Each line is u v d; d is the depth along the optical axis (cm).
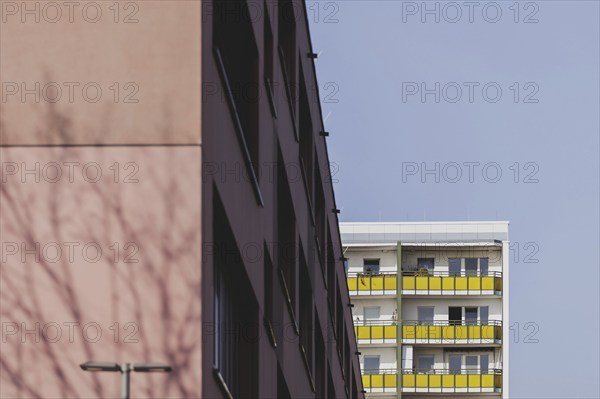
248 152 3341
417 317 15038
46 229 2359
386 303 14925
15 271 2348
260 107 3628
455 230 15062
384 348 14838
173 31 2422
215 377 2567
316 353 6159
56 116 2395
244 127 3581
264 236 3684
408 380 14700
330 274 6731
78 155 2380
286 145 4416
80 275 2344
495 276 14925
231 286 3350
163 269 2341
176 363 2316
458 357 14950
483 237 15038
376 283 14775
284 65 4372
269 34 3962
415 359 14988
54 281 2342
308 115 5403
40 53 2417
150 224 2355
